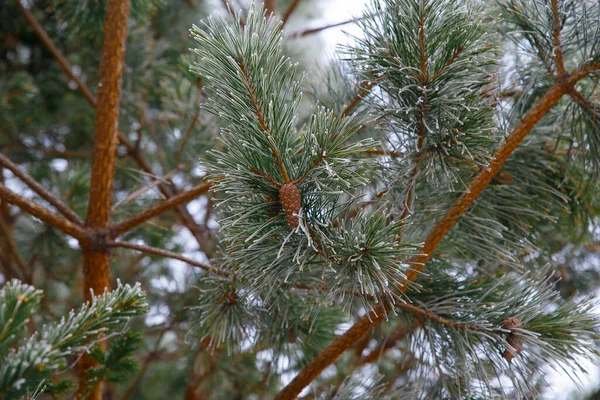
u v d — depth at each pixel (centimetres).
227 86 108
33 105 248
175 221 236
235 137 110
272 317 138
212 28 108
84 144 282
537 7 127
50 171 246
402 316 132
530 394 119
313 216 110
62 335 104
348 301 112
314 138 106
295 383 130
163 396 283
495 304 123
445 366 126
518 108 135
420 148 120
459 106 115
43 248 218
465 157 117
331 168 108
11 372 99
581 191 142
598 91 129
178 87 187
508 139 125
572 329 115
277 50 109
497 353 117
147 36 229
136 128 250
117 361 124
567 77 126
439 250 135
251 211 110
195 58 169
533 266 150
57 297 269
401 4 115
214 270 135
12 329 100
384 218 108
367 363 200
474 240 137
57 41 249
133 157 226
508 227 143
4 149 254
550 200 144
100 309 107
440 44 115
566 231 158
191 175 202
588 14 126
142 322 223
